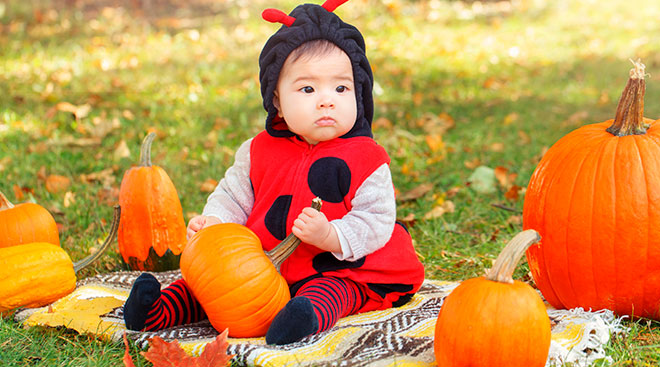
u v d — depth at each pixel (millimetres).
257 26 11164
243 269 2482
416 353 2363
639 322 2756
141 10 12023
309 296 2607
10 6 11250
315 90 2756
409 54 9875
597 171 2627
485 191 4738
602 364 2342
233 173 3057
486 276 2238
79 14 11422
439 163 5449
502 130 6445
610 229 2584
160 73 8469
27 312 2777
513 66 9352
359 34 2861
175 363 2178
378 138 6055
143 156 3361
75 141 5793
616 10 12758
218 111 6980
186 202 4586
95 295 2967
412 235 4043
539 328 2146
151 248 3293
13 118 6398
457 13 12695
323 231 2619
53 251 2902
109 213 4328
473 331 2129
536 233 2238
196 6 12398
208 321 2787
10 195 4633
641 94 2648
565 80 8617
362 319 2758
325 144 2855
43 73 8289
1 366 2365
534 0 13453
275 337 2412
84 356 2482
